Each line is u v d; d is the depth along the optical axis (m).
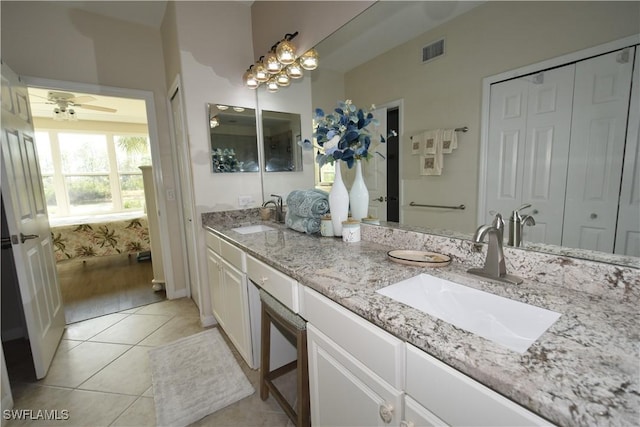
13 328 2.23
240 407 1.49
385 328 0.71
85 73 2.31
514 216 0.97
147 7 2.28
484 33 0.99
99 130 5.08
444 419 0.59
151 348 2.03
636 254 0.74
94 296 2.96
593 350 0.56
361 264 1.15
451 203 1.16
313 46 1.76
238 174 2.37
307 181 2.08
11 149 1.68
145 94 2.58
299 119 2.03
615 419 0.40
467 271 1.03
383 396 0.73
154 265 3.07
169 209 2.79
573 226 0.84
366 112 1.49
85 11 2.29
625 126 0.72
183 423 1.40
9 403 1.49
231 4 2.26
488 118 1.01
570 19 0.79
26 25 2.09
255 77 2.16
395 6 1.29
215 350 1.98
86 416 1.45
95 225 3.89
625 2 0.69
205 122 2.20
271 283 1.28
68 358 1.92
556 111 0.84
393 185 1.40
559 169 0.85
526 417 0.46
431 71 1.18
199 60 2.14
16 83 1.88
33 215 1.91
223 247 1.89
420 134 1.25
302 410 1.20
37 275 1.84
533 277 0.93
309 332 1.04
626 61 0.70
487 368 0.51
